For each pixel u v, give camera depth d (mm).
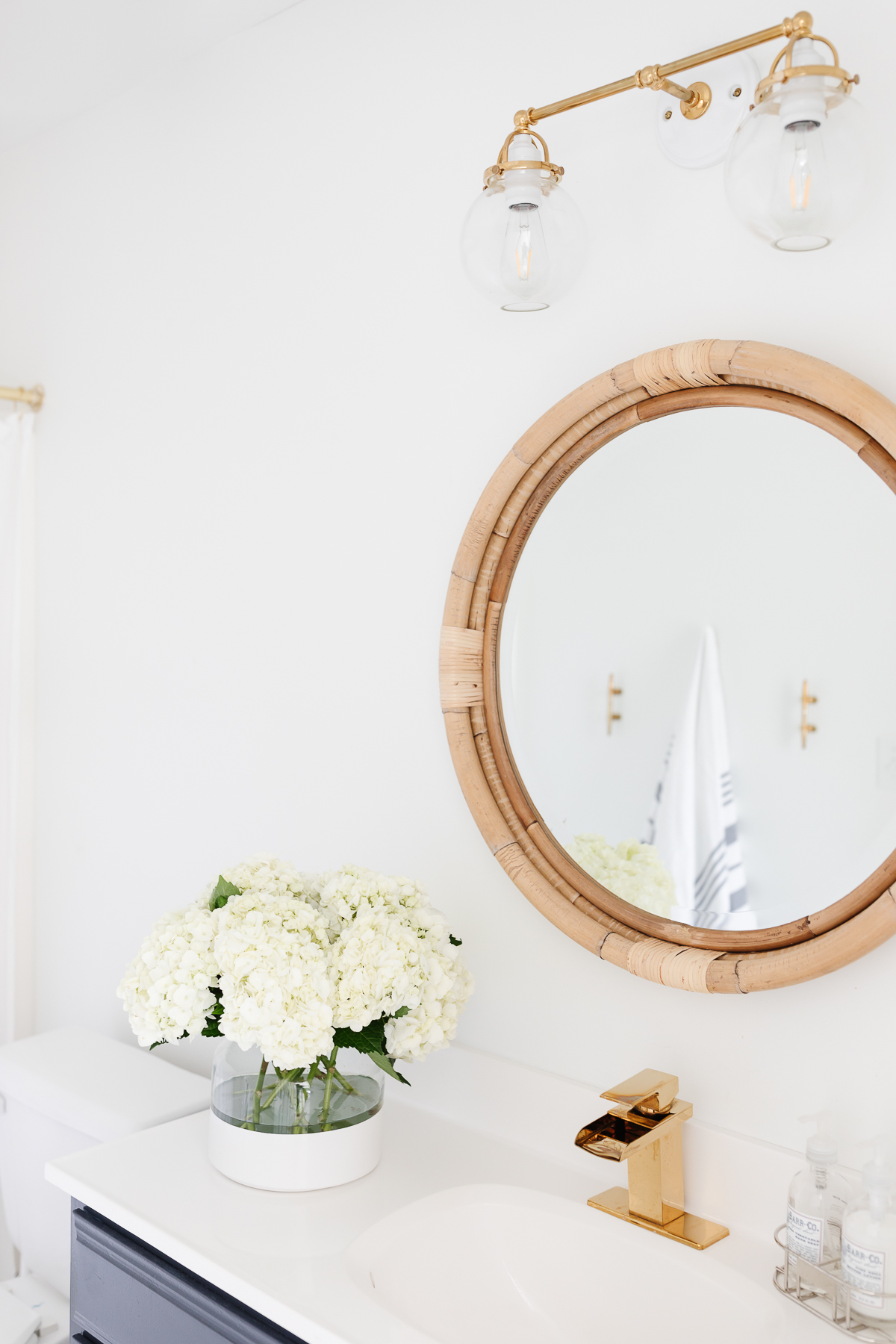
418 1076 1564
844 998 1193
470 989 1361
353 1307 1063
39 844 2285
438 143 1579
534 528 1430
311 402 1749
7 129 2273
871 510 1159
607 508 1361
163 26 1857
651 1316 1160
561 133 1434
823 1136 1120
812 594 1201
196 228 1947
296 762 1763
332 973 1242
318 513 1734
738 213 1016
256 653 1828
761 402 1229
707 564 1278
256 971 1203
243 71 1866
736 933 1242
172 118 1995
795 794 1209
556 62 1442
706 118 1284
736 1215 1248
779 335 1245
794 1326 1050
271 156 1818
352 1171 1325
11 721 2252
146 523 2039
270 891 1339
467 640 1454
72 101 2135
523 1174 1365
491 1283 1230
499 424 1507
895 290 1166
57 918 2238
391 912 1321
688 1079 1312
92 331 2164
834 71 968
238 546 1861
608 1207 1262
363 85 1679
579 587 1386
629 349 1372
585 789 1377
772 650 1229
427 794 1585
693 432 1291
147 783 2029
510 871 1408
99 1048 1971
